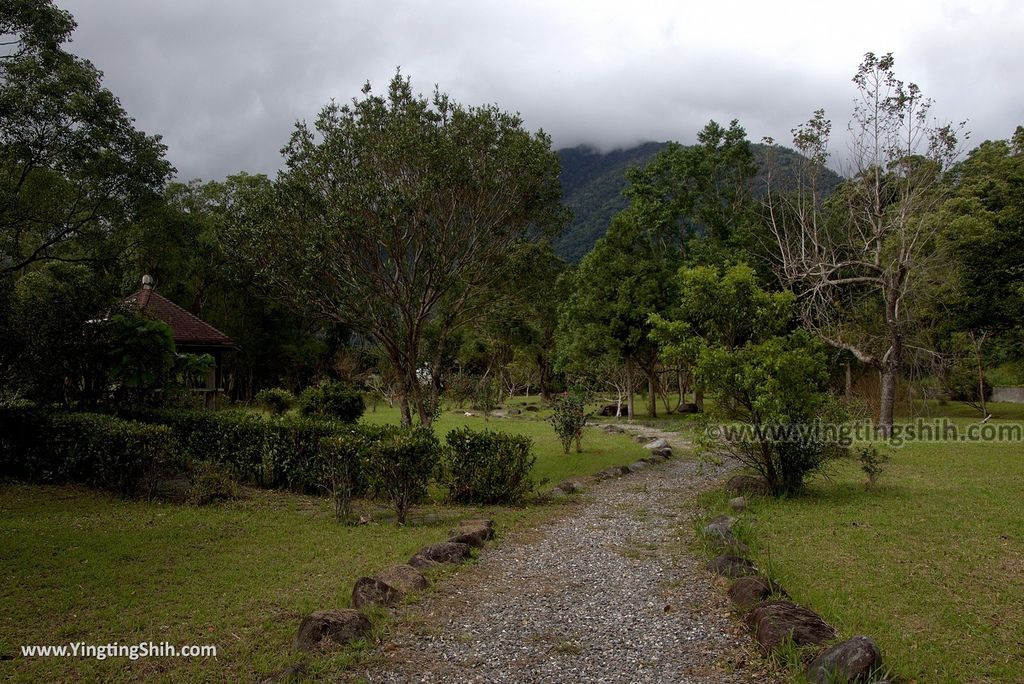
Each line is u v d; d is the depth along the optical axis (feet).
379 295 38.91
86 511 29.45
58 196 39.17
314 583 19.86
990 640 14.61
